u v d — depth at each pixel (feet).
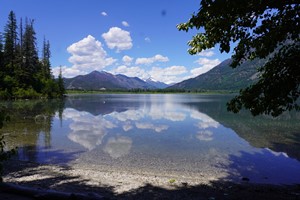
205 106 221.87
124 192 33.12
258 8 25.23
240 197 31.86
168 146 66.74
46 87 309.01
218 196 32.17
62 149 62.49
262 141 73.15
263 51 27.84
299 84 26.71
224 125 106.01
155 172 45.21
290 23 25.62
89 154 58.08
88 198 23.32
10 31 269.44
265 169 47.21
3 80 249.34
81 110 172.55
